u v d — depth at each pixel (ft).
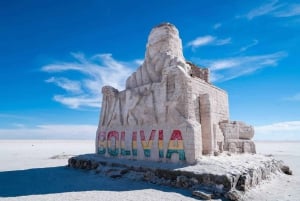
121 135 48.73
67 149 138.92
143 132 44.16
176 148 38.47
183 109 39.24
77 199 27.45
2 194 30.55
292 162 69.00
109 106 54.75
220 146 44.65
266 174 37.83
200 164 34.88
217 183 29.40
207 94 41.86
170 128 39.88
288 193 30.66
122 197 27.94
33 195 29.71
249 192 29.68
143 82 48.42
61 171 48.75
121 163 42.78
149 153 42.37
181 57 49.60
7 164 61.62
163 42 47.60
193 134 36.68
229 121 49.47
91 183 36.14
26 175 44.47
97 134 55.42
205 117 41.39
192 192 28.71
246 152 49.14
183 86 39.81
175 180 33.37
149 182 35.70
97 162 47.52
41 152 109.70
